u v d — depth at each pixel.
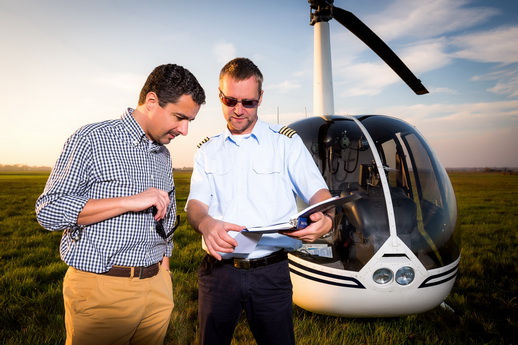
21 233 8.44
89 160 1.49
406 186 3.32
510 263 5.20
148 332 1.73
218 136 1.94
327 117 3.60
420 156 3.34
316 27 5.51
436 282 2.68
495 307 3.66
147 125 1.59
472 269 4.87
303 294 2.92
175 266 5.16
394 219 2.69
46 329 3.01
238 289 1.75
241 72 1.66
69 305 1.53
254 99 1.70
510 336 3.06
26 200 18.36
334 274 2.71
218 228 1.49
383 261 2.61
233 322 1.82
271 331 1.77
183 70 1.55
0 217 11.43
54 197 1.39
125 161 1.55
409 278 2.60
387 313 2.75
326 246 2.82
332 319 3.23
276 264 1.78
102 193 1.52
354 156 3.19
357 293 2.66
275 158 1.83
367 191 2.95
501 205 14.91
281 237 1.80
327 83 5.50
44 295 3.86
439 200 3.11
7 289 4.08
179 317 3.29
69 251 1.50
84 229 1.49
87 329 1.52
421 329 3.11
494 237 7.51
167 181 1.82
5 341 2.86
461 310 3.54
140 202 1.43
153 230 1.64
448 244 2.88
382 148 3.21
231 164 1.84
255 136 1.84
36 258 5.72
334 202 1.42
